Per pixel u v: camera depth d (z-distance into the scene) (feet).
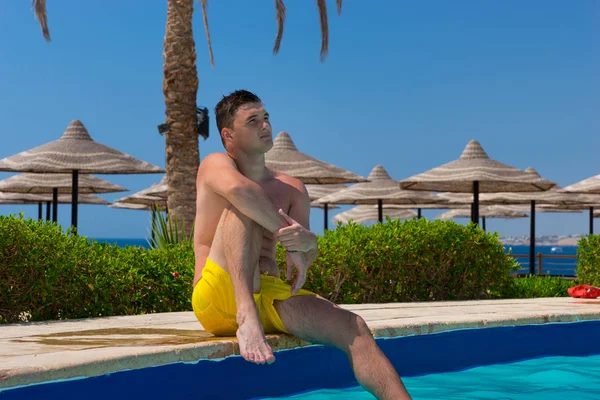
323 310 9.62
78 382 7.89
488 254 26.16
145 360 8.68
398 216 101.14
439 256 25.17
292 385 10.56
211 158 10.39
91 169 45.83
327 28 40.40
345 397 10.56
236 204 9.53
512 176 53.16
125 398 8.43
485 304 19.85
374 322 12.75
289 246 9.65
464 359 13.51
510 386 12.03
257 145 10.44
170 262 20.68
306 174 53.98
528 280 30.81
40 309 17.04
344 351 9.46
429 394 11.33
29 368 7.49
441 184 60.23
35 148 48.70
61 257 17.35
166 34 35.73
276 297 10.03
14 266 16.44
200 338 10.61
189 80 35.50
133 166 47.16
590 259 28.73
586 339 15.58
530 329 14.71
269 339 10.00
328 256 23.03
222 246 9.89
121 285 18.62
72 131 49.14
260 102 10.67
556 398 11.18
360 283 23.57
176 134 35.24
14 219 17.03
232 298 10.03
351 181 58.03
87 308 17.92
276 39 39.45
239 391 9.89
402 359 12.45
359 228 25.11
